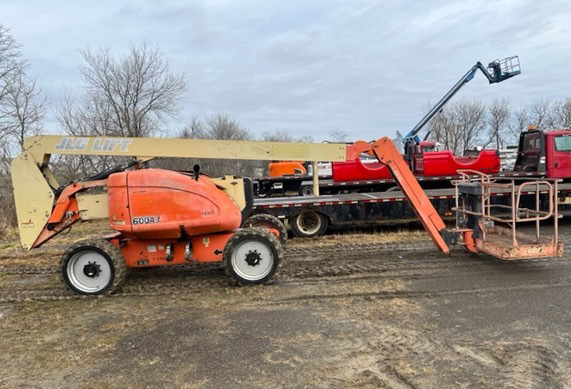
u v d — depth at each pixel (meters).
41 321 5.10
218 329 4.70
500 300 5.32
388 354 3.98
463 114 47.12
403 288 5.91
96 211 6.24
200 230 5.97
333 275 6.65
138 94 25.89
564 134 13.02
